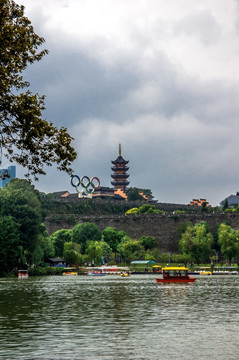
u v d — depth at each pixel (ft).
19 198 575.79
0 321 189.98
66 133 163.12
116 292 331.16
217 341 149.59
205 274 637.30
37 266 635.25
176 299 278.05
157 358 129.70
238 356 131.44
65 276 601.62
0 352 136.26
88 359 128.88
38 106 162.61
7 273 565.12
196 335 159.02
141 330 168.35
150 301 267.18
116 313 214.28
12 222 552.82
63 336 158.20
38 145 159.94
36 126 156.97
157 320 191.72
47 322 187.01
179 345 144.36
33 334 161.68
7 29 153.17
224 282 453.17
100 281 475.31
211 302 261.03
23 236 564.30
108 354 133.90
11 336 158.40
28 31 159.74
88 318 198.29
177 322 186.19
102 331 166.71
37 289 361.30
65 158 161.99
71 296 301.02
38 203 595.47
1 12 153.38
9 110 156.56
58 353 135.03
